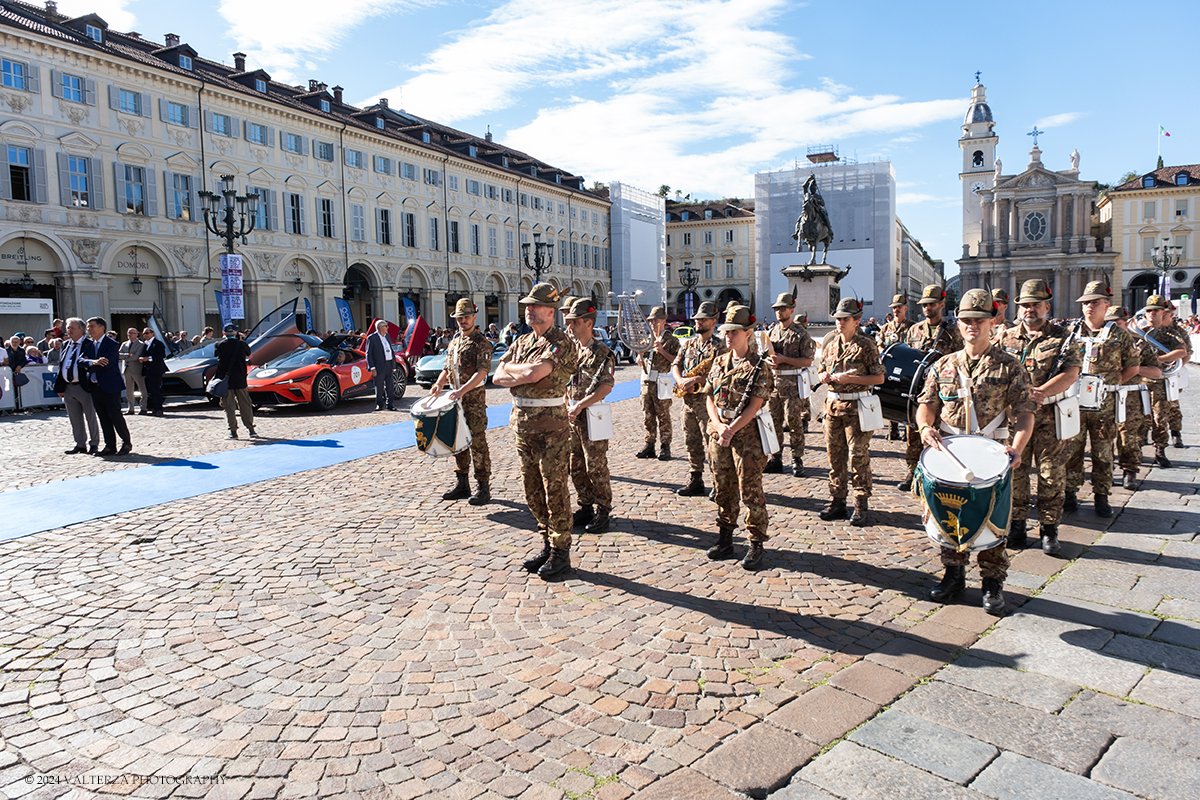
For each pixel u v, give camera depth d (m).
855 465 6.49
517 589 4.98
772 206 68.50
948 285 87.31
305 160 37.34
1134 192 67.75
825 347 6.66
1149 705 3.41
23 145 26.73
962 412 5.00
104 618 4.56
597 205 65.56
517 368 5.07
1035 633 4.19
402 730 3.29
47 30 27.33
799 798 2.79
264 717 3.41
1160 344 8.97
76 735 3.28
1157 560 5.39
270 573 5.34
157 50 32.91
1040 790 2.81
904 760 3.01
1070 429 5.55
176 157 31.31
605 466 6.38
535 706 3.47
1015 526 5.79
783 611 4.57
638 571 5.33
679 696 3.55
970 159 82.12
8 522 6.76
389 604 4.73
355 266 41.34
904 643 4.09
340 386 16.30
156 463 9.70
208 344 18.00
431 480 8.55
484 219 50.94
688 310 52.31
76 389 10.41
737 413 5.27
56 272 27.92
